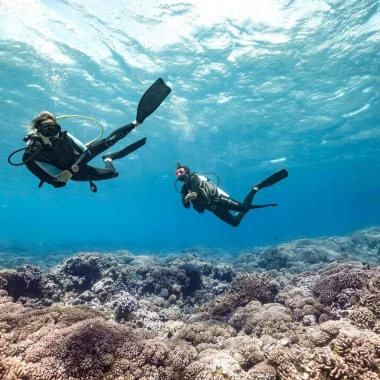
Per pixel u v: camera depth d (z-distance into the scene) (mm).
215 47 15992
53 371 3369
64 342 3754
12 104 20031
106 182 46000
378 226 20328
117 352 3760
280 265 14562
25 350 3785
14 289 6891
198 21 14305
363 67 17969
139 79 18203
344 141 31719
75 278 8367
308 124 25984
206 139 28844
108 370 3578
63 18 13133
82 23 13609
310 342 4270
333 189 78500
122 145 28672
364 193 97812
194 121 24422
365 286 5379
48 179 3938
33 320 4559
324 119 25141
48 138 3551
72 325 4254
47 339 3838
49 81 17578
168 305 8305
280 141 30062
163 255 21344
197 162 37250
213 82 18969
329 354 3584
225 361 3900
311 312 5605
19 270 7367
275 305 6242
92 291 7375
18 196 61312
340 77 18953
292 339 4551
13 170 36438
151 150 31625
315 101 21906
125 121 23594
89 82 18047
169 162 36750
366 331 4027
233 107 22219
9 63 15484
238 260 16516
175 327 5914
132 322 5895
